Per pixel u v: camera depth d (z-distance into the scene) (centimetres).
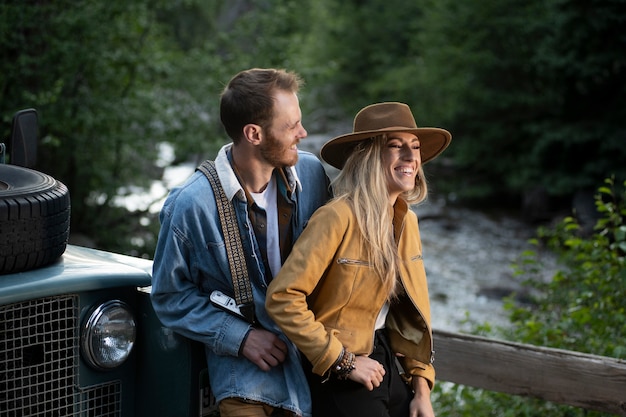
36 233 264
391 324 287
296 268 258
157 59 1034
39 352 270
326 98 2105
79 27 923
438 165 1827
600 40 1454
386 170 274
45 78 923
